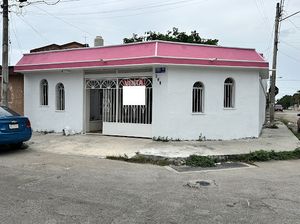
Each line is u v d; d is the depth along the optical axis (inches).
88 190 258.7
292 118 1542.8
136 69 529.7
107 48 549.0
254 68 548.7
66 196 242.1
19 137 422.3
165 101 505.7
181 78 511.8
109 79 556.7
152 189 265.6
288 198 245.3
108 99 559.5
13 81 729.0
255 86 565.0
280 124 956.0
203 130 528.7
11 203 224.8
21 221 193.0
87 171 326.6
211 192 259.6
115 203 227.6
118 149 442.9
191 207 222.1
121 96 549.3
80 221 193.8
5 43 514.3
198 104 532.4
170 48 504.1
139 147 453.7
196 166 369.1
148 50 502.3
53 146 469.1
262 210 217.9
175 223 193.5
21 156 403.2
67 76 590.9
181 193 255.4
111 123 555.5
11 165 350.0
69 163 365.1
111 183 281.6
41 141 505.7
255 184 287.4
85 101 580.1
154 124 513.0
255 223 195.0
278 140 553.0
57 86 609.6
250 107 562.6
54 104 608.1
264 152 425.1
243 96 556.4
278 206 226.4
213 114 534.6
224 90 548.7
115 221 194.4
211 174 327.6
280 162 404.2
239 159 411.5
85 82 579.2
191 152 421.4
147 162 382.6
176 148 446.9
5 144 415.5
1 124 404.8
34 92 634.2
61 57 589.3
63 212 208.4
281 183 292.0
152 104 516.1
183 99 514.6
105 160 387.9
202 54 516.7
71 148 454.3
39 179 290.8
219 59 518.0
